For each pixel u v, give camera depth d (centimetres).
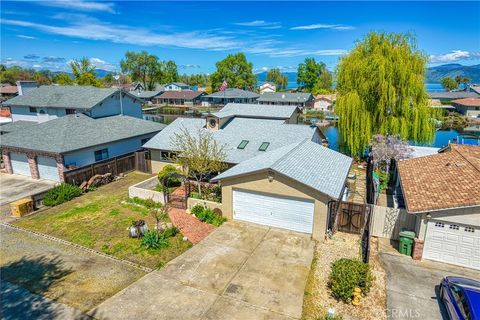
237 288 1202
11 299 1150
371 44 2989
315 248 1492
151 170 2770
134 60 10712
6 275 1298
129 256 1435
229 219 1792
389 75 2812
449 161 1831
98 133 2808
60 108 3559
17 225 1752
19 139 2586
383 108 2878
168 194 1998
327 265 1357
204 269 1323
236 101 8950
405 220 1550
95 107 3469
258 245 1516
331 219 1616
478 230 1292
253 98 8938
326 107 8106
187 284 1227
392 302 1133
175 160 2300
